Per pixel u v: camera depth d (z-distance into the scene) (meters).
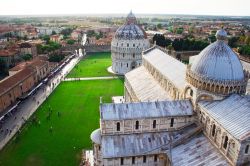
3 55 188.88
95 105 120.88
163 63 106.44
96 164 71.25
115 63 188.88
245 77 66.75
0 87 113.94
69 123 101.69
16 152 81.50
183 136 66.31
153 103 69.50
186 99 72.19
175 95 83.62
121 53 185.75
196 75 66.69
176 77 86.44
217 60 64.44
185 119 68.88
